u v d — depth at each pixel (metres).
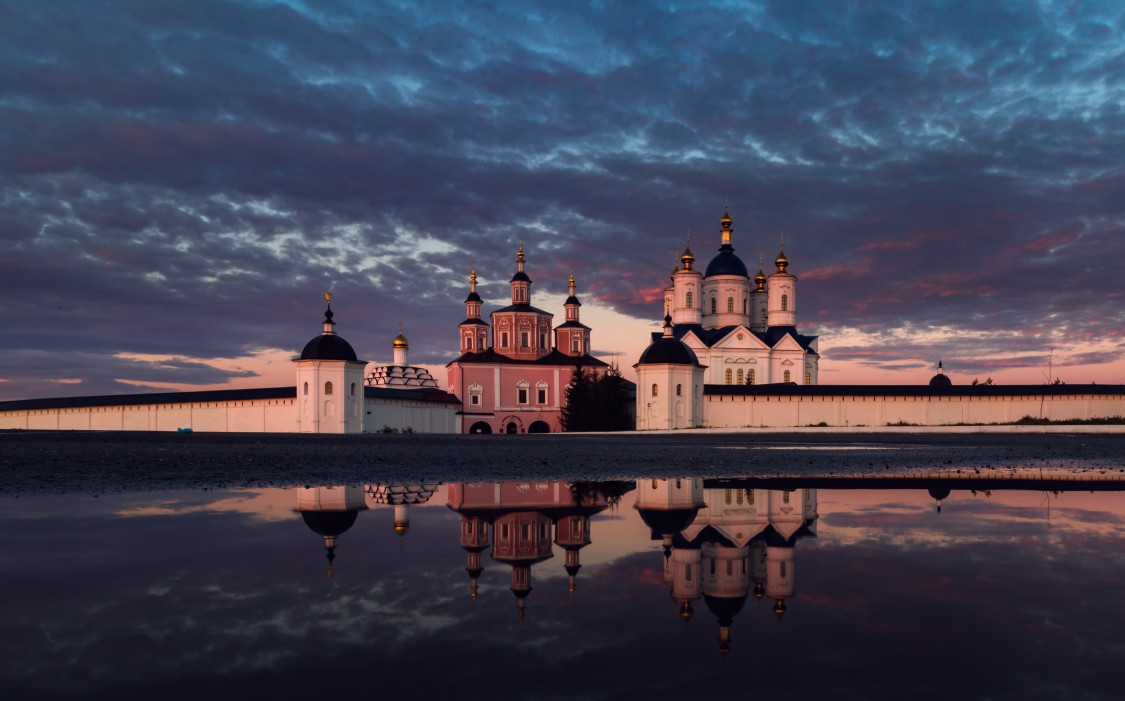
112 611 4.35
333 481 14.42
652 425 71.38
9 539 7.07
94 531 7.57
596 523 8.30
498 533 7.52
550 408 87.81
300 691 3.03
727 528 7.86
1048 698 2.98
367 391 69.69
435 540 7.06
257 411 67.50
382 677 3.22
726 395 71.69
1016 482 14.35
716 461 21.88
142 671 3.28
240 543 6.84
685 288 91.38
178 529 7.73
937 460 22.91
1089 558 6.06
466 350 94.69
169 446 29.61
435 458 22.91
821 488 12.94
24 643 3.72
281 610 4.39
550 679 3.20
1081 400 65.06
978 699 2.91
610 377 78.19
